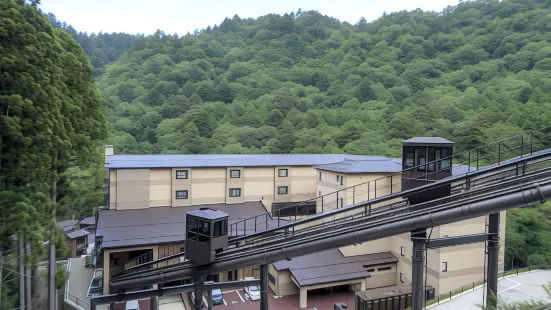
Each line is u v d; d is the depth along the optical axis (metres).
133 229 34.25
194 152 63.62
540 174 14.51
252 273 35.28
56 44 23.11
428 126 61.62
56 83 21.95
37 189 19.97
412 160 19.31
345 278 31.05
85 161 26.08
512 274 30.94
